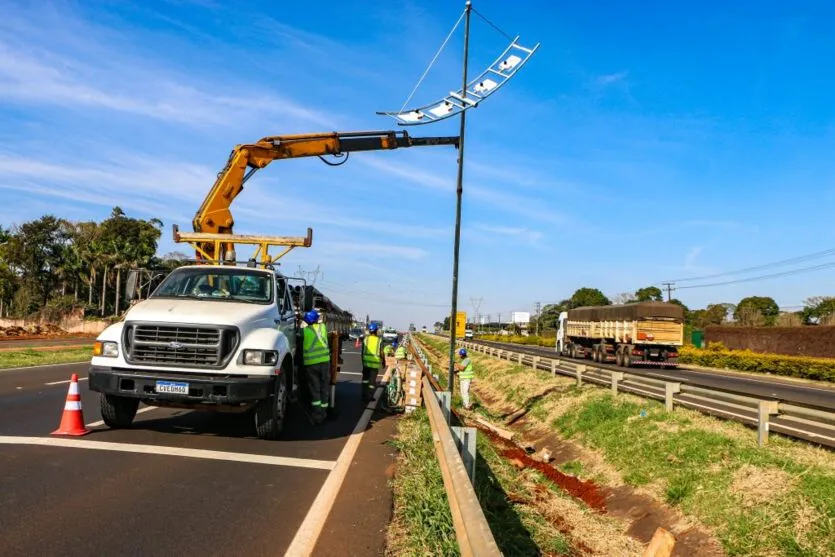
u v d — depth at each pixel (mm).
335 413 11156
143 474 6379
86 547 4410
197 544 4590
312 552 4578
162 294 9258
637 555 7270
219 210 13945
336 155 15305
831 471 7309
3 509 5098
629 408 12977
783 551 6371
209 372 7758
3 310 58094
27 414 9656
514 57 12930
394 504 5832
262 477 6559
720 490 7941
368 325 13438
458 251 13953
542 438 14492
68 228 69750
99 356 7883
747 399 9477
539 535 6895
